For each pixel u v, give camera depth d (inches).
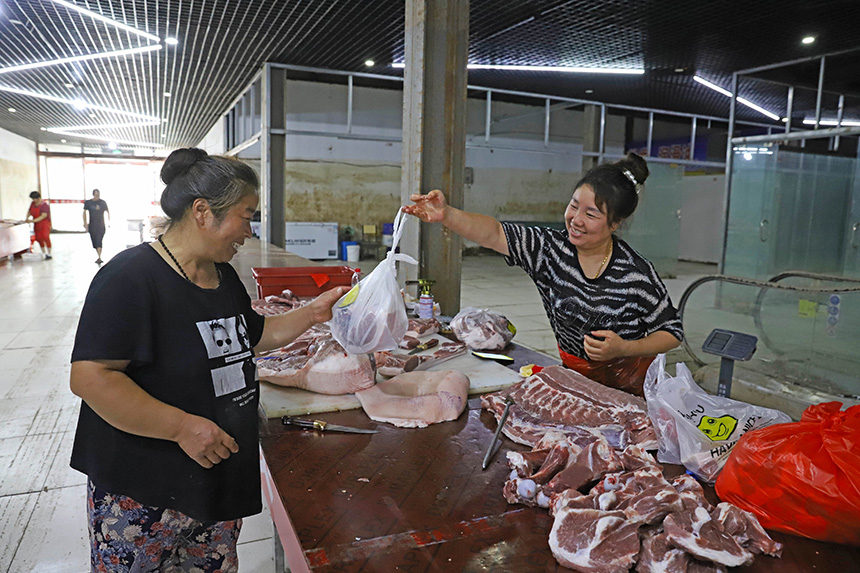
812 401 165.5
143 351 50.1
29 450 135.2
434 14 171.8
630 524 49.4
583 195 82.3
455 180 181.3
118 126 697.6
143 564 57.9
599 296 89.6
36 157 871.7
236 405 57.5
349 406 84.3
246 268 240.8
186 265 55.2
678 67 403.2
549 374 85.4
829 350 236.7
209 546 64.6
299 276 161.5
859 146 315.3
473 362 106.7
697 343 254.7
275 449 71.1
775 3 275.4
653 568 46.4
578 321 92.7
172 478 53.7
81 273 422.3
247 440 58.7
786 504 52.1
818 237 320.2
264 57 388.5
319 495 60.3
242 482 58.4
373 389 86.8
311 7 288.2
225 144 594.6
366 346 74.9
